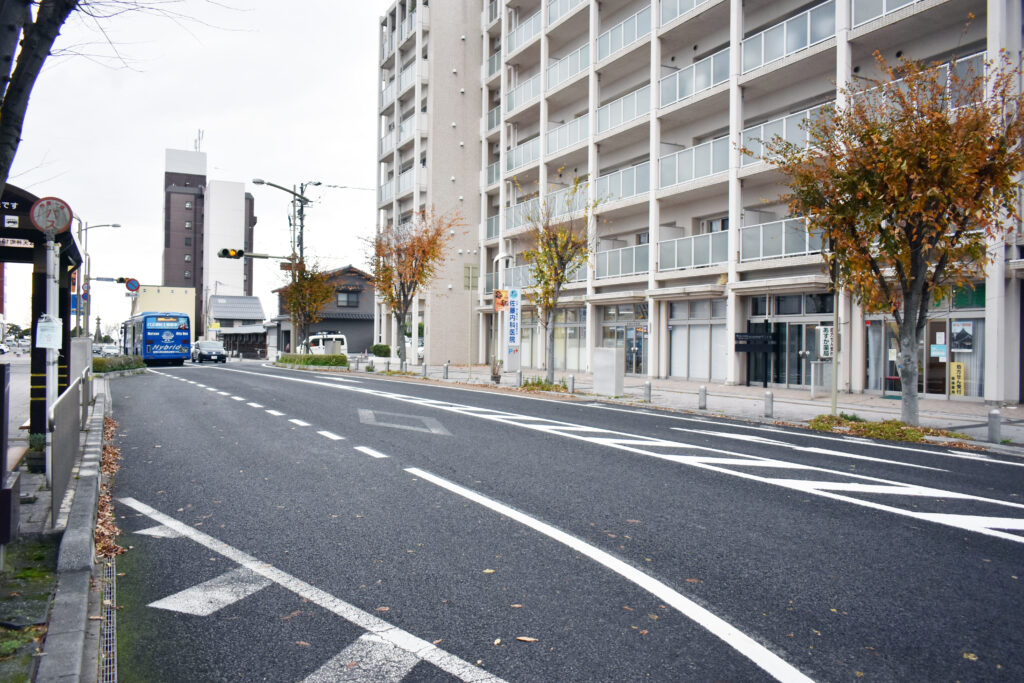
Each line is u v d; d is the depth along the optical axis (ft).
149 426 38.04
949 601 13.06
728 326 70.33
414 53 137.49
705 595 13.30
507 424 38.86
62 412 18.26
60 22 12.18
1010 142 35.73
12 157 12.12
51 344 22.25
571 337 100.78
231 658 10.69
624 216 90.07
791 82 69.10
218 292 293.84
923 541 16.93
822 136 42.01
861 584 13.93
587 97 101.45
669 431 37.37
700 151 74.49
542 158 102.06
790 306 67.21
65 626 11.11
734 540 16.92
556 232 72.08
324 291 124.26
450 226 111.45
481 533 17.49
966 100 39.55
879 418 43.80
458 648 11.02
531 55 112.27
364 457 28.22
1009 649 11.03
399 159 143.02
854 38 59.06
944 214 36.35
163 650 10.96
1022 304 51.01
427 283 103.24
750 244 67.46
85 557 14.06
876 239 41.55
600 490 22.30
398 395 58.39
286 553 15.92
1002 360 49.55
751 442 33.68
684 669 10.30
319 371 108.78
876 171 36.55
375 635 11.52
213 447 30.86
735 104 69.97
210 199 293.84
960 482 24.41
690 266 75.00
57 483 16.93
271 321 200.75
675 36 81.00
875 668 10.37
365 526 18.13
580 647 11.05
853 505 20.54
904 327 39.01
